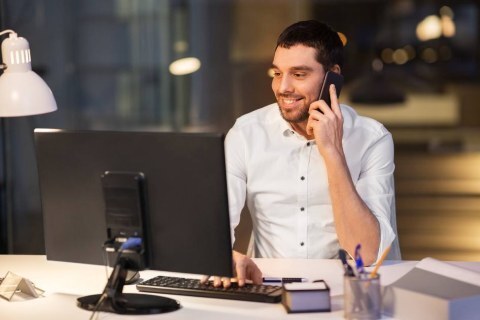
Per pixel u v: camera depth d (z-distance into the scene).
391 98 9.88
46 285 2.66
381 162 3.03
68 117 6.71
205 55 6.91
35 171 5.74
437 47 9.95
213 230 2.29
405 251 6.52
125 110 6.81
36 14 6.34
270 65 6.93
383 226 2.83
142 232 2.34
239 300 2.45
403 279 2.37
